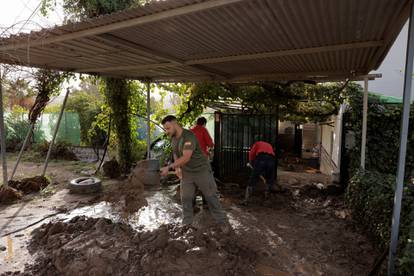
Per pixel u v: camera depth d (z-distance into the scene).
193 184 4.23
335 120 8.06
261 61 4.85
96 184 6.46
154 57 4.62
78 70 6.07
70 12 5.98
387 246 3.00
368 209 3.93
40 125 13.25
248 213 5.20
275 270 3.25
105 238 3.54
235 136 7.30
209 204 4.37
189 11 2.58
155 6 2.58
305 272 3.21
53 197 6.09
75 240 3.52
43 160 10.50
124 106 8.20
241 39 3.59
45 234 4.00
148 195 6.23
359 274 3.16
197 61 4.77
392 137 6.05
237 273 3.09
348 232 4.30
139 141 9.23
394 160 6.08
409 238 2.47
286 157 12.32
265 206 5.60
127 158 8.37
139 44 3.88
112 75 6.69
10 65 5.00
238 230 4.41
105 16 2.85
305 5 2.54
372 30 3.17
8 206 5.49
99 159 10.37
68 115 13.29
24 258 3.44
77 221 4.22
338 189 6.29
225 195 6.34
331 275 3.15
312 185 6.82
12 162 10.09
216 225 4.39
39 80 6.24
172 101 9.16
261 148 5.81
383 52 3.89
